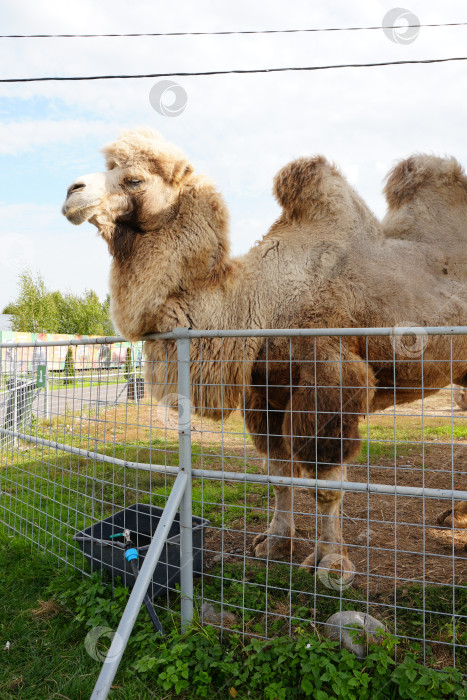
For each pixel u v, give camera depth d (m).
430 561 3.92
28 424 7.36
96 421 3.65
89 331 45.94
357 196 4.00
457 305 3.81
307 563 3.69
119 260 3.72
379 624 2.76
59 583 3.61
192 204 3.66
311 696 2.48
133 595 2.61
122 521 4.04
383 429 9.48
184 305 3.60
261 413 4.12
